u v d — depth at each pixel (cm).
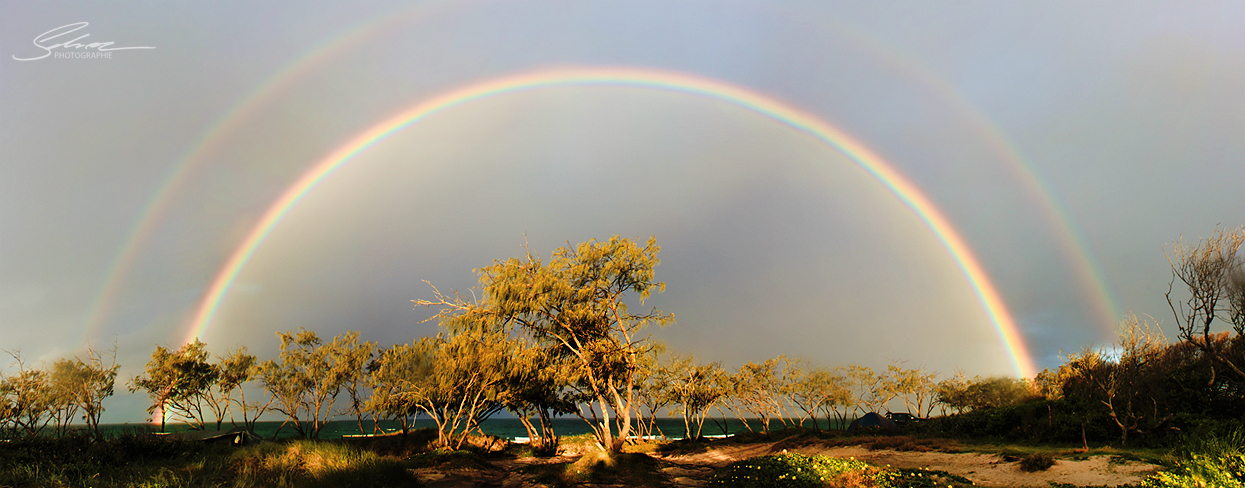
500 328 3550
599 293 3644
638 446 5228
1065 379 3497
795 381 5706
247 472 1912
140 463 2138
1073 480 1702
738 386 5591
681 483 2405
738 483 2059
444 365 4075
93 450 2120
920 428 3972
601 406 3538
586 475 2600
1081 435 2548
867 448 3036
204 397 5522
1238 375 2455
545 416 4803
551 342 3631
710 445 4691
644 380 3741
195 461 2239
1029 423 2883
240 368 5675
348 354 5772
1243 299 2423
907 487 1691
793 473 1981
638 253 3612
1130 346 2539
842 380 5675
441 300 3566
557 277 3547
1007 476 1905
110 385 2552
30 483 1514
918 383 5366
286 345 5719
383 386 4738
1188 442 1723
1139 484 1447
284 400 5650
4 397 2416
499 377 3831
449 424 4444
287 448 2366
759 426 10806
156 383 5153
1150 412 2484
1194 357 2778
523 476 2691
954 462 2277
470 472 2752
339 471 1970
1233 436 1627
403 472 2072
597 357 3441
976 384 5031
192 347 5409
